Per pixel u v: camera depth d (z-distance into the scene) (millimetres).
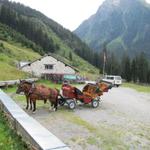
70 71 71125
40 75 65312
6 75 51500
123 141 11844
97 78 78125
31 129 8633
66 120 15484
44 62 70125
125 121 16234
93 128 13859
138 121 16469
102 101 25828
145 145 11453
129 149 10766
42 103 21406
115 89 49656
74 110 19172
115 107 21984
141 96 35438
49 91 17797
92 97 20812
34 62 70062
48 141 7426
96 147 10727
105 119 16484
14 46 162750
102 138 12078
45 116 16391
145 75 124688
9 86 33656
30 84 17359
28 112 17344
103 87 22031
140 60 129625
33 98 17203
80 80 62562
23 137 8969
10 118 11234
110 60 157875
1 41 155125
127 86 67125
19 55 136125
